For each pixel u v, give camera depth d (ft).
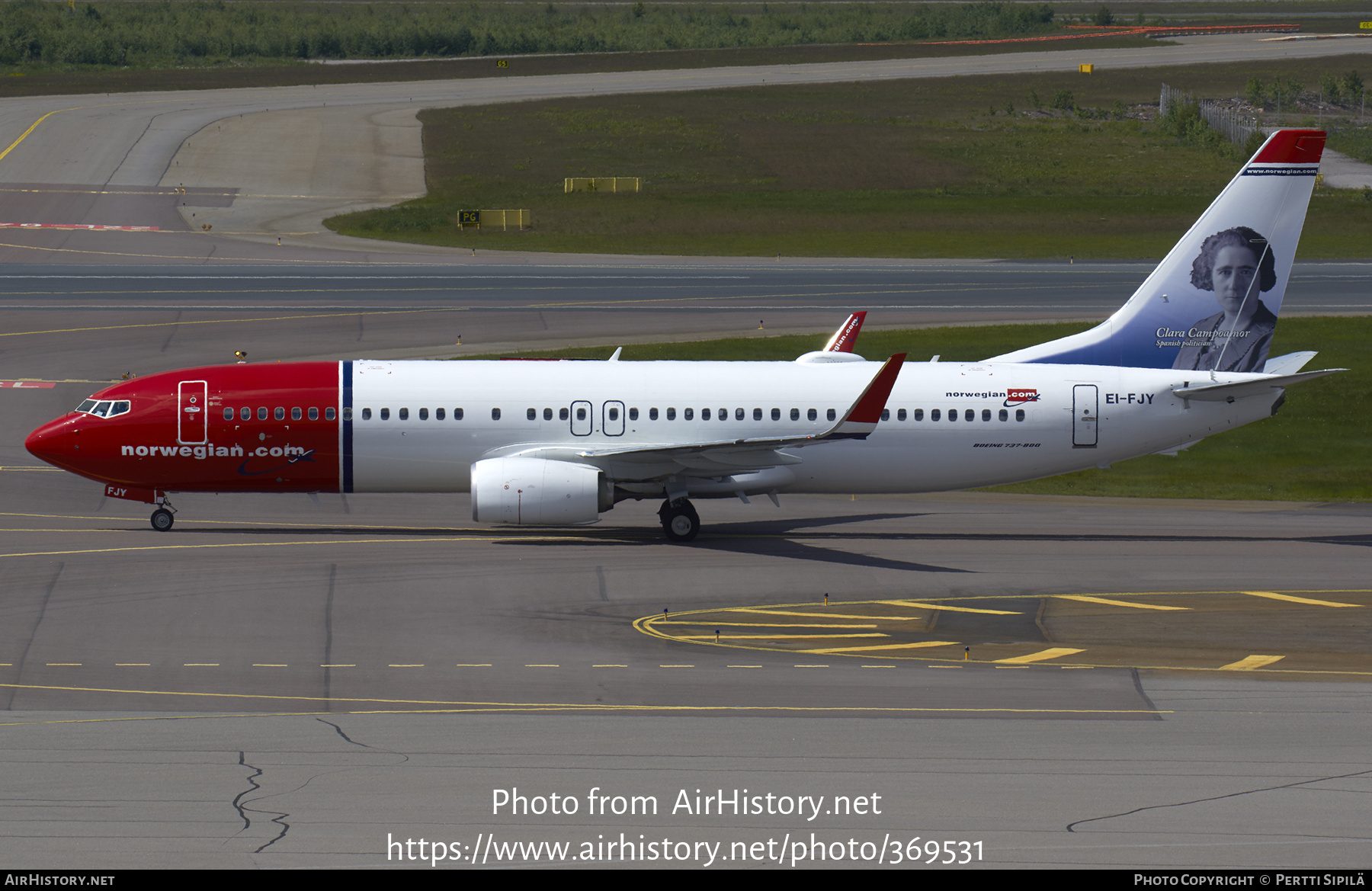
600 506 361.51
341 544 355.15
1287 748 214.90
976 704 237.04
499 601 302.86
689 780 198.29
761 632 282.97
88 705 231.30
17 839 173.47
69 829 177.06
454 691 241.55
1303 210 376.07
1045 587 324.19
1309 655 270.05
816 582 325.21
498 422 362.74
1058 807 189.06
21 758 204.74
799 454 369.09
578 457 359.46
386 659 260.62
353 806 186.70
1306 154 372.99
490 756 207.82
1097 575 335.88
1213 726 225.56
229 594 304.30
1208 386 372.58
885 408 370.32
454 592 309.83
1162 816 186.19
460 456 364.17
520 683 246.88
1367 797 193.67
